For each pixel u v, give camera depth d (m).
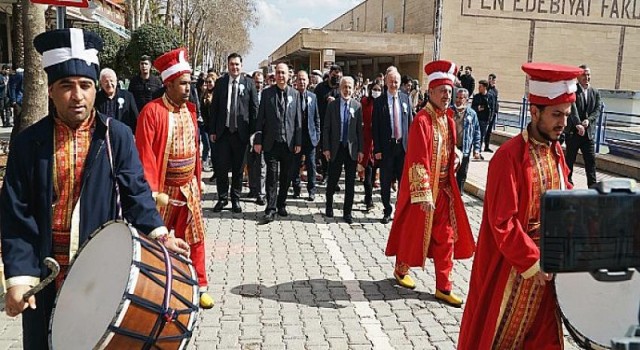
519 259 3.22
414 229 5.77
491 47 33.53
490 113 16.55
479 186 11.20
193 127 5.20
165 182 5.06
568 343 4.93
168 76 4.98
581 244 1.76
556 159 3.52
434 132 5.65
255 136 8.76
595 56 34.78
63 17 5.22
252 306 5.61
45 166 3.05
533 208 3.42
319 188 11.36
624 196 1.77
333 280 6.37
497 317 3.41
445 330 5.16
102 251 2.91
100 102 8.24
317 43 30.78
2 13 25.03
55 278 3.07
